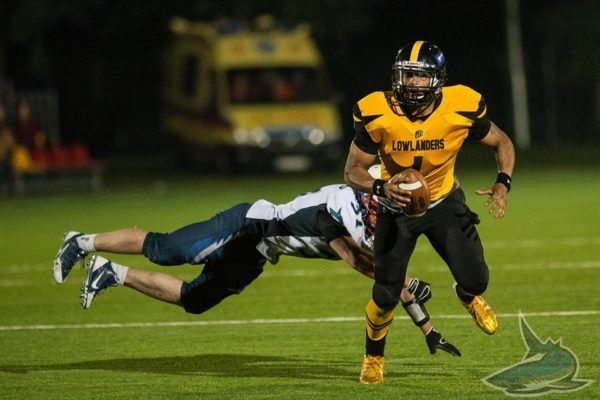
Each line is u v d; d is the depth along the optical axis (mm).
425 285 22203
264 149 78812
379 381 21562
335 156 80625
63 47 105500
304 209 22047
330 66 107750
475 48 109875
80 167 75312
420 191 19922
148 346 26047
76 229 51844
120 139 109938
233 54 81000
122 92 107562
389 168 21219
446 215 21016
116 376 22781
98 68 106938
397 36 108625
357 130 20922
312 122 79812
